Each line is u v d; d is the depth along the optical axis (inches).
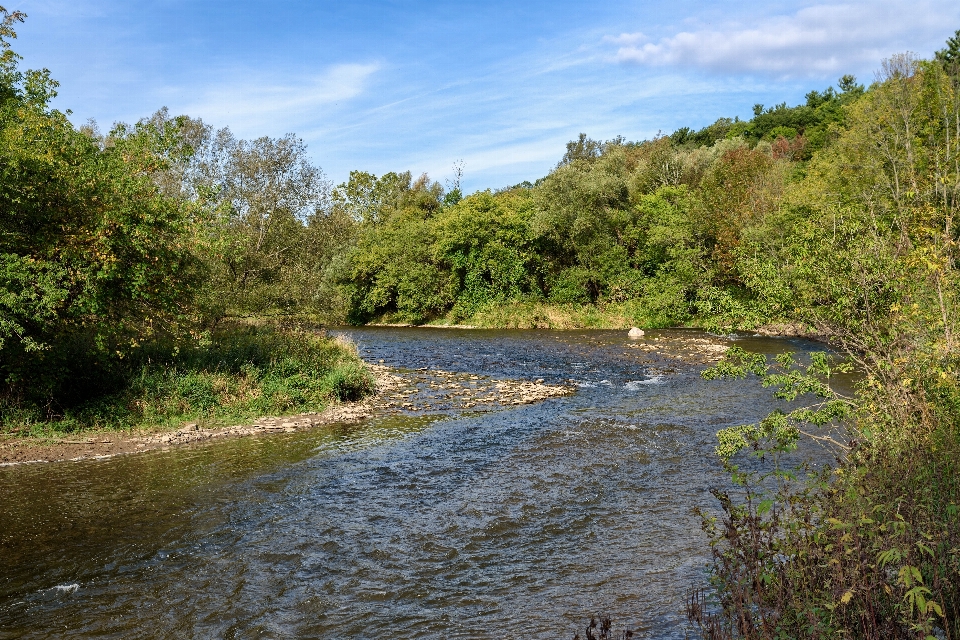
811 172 1882.4
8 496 448.5
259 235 1157.7
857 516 191.9
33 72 689.0
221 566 339.0
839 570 179.2
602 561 338.3
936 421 271.6
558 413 735.1
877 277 323.0
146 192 665.0
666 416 706.2
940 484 209.8
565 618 276.2
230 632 273.4
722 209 1993.1
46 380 629.9
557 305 2159.2
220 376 746.2
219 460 541.6
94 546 364.5
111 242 598.9
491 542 368.8
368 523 399.9
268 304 1074.7
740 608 194.7
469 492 458.0
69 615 288.2
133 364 730.2
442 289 2305.6
